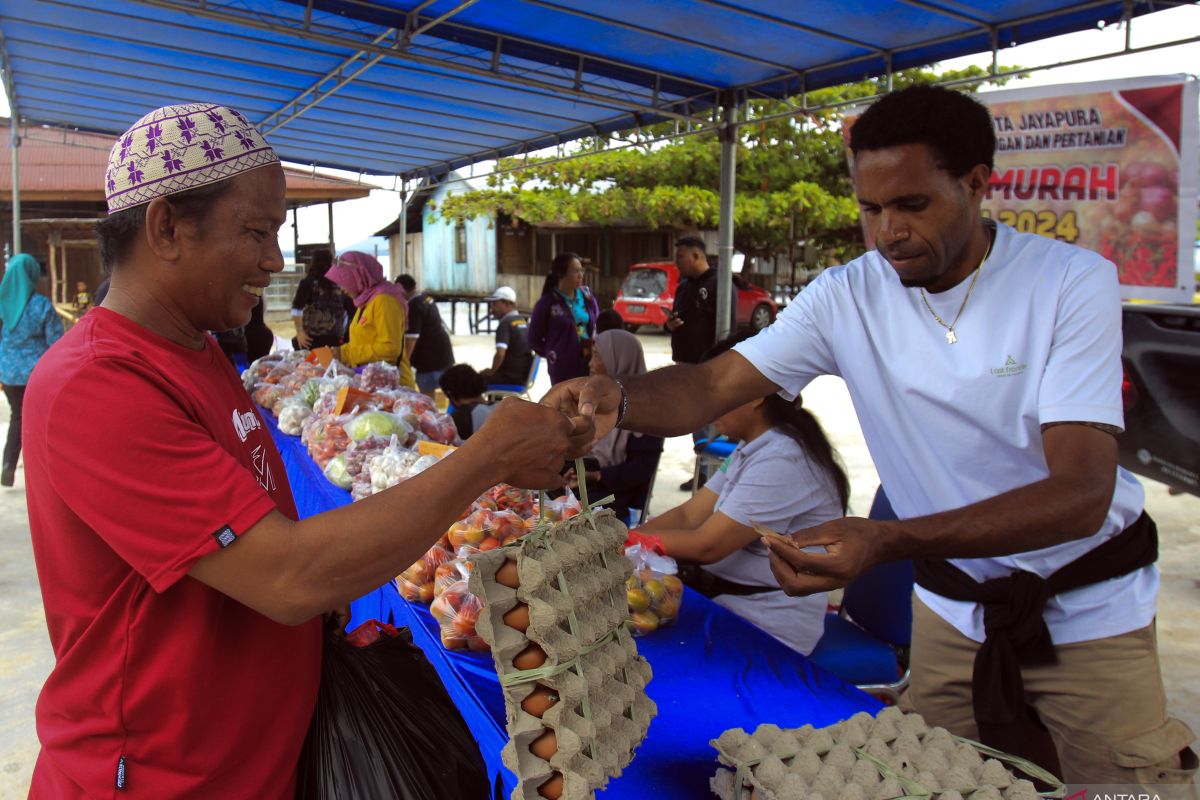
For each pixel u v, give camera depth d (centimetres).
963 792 119
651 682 173
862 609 285
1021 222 479
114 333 112
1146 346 491
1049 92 454
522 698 111
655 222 1936
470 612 172
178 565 103
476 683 163
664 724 157
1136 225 435
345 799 130
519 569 112
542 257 2608
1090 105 439
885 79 577
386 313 579
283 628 125
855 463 762
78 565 111
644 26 521
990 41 499
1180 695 346
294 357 576
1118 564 168
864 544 127
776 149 1989
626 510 392
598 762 112
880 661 266
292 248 2241
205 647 113
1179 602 443
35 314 613
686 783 139
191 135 113
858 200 158
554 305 738
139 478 102
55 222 1695
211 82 809
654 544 221
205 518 103
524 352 830
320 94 804
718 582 266
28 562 483
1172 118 415
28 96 920
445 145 1049
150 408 104
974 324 160
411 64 670
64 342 113
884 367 173
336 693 137
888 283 172
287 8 559
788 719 159
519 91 728
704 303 730
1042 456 161
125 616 110
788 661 185
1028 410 157
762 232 1992
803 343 184
